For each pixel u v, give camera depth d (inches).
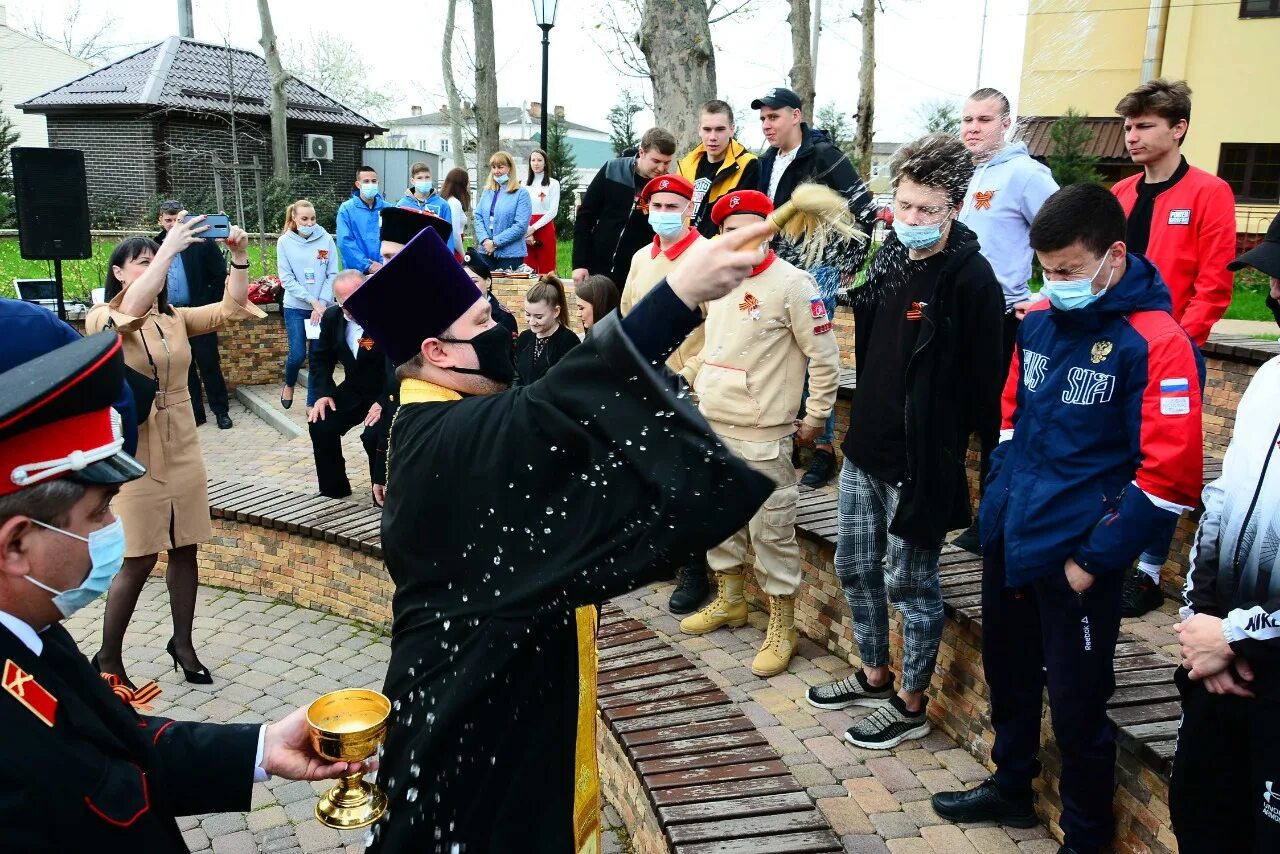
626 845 131.2
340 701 76.1
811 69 508.1
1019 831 121.0
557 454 63.1
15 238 600.7
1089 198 98.0
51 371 55.9
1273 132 583.5
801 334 150.7
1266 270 94.5
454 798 72.4
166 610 217.0
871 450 133.4
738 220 147.4
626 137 1176.8
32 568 56.9
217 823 141.0
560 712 74.9
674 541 57.3
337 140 964.6
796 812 110.4
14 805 53.1
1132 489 96.3
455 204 406.6
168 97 840.3
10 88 1359.5
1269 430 83.4
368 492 259.4
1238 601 83.7
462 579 69.9
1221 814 87.9
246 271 174.2
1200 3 575.8
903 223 119.5
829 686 152.0
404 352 75.9
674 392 59.0
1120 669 123.1
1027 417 109.3
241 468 304.7
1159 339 97.1
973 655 137.1
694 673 145.5
